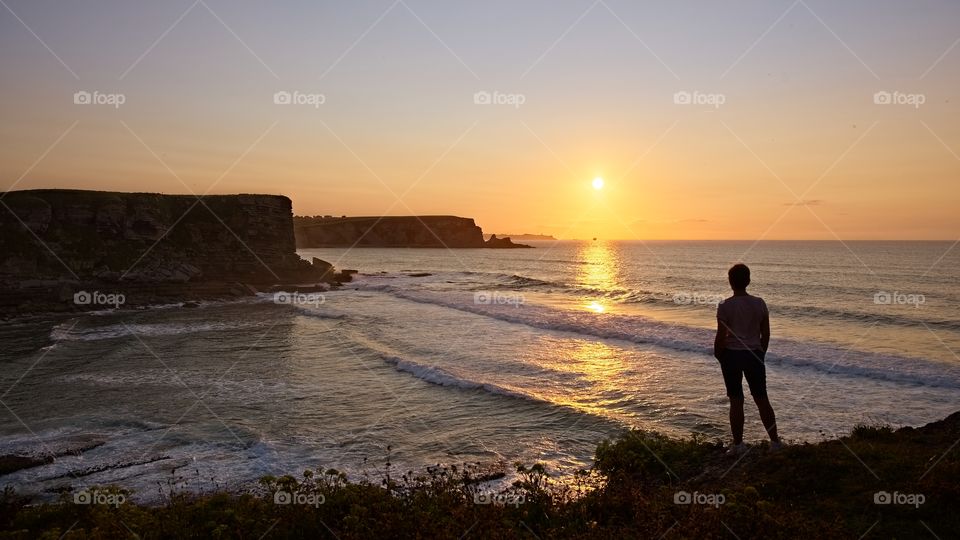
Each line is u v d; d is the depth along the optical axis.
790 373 18.81
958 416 8.11
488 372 20.11
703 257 129.50
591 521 5.70
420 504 6.50
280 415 15.19
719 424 13.56
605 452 8.76
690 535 4.94
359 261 133.12
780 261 102.75
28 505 9.41
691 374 19.02
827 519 5.25
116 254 57.56
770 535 4.88
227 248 67.00
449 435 13.43
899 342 25.00
